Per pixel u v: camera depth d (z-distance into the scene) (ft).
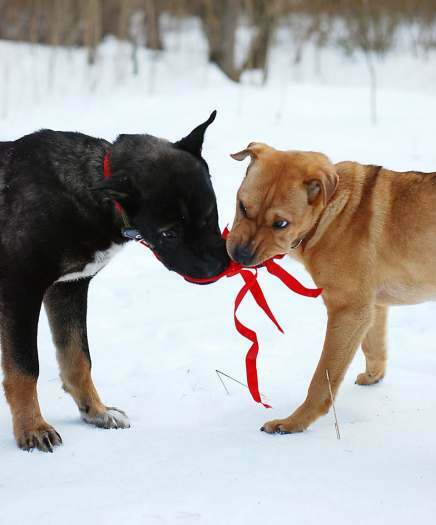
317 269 17.04
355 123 41.11
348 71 55.42
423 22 58.80
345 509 12.78
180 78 49.70
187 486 13.50
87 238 15.79
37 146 16.02
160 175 15.53
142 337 22.40
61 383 19.44
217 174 33.55
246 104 44.34
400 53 60.13
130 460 14.84
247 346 21.61
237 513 12.53
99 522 12.18
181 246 15.84
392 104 45.55
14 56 51.49
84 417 17.03
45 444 15.49
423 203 16.72
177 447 15.46
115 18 56.44
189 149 16.53
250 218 16.05
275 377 19.54
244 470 14.20
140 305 24.86
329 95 47.50
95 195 15.67
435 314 23.80
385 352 18.72
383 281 17.26
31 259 15.49
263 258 15.94
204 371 19.81
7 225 15.61
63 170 15.69
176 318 23.84
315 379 16.60
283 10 55.42
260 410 17.74
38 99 44.19
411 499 13.19
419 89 51.37
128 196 15.34
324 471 14.19
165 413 17.66
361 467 14.40
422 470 14.35
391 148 36.63
